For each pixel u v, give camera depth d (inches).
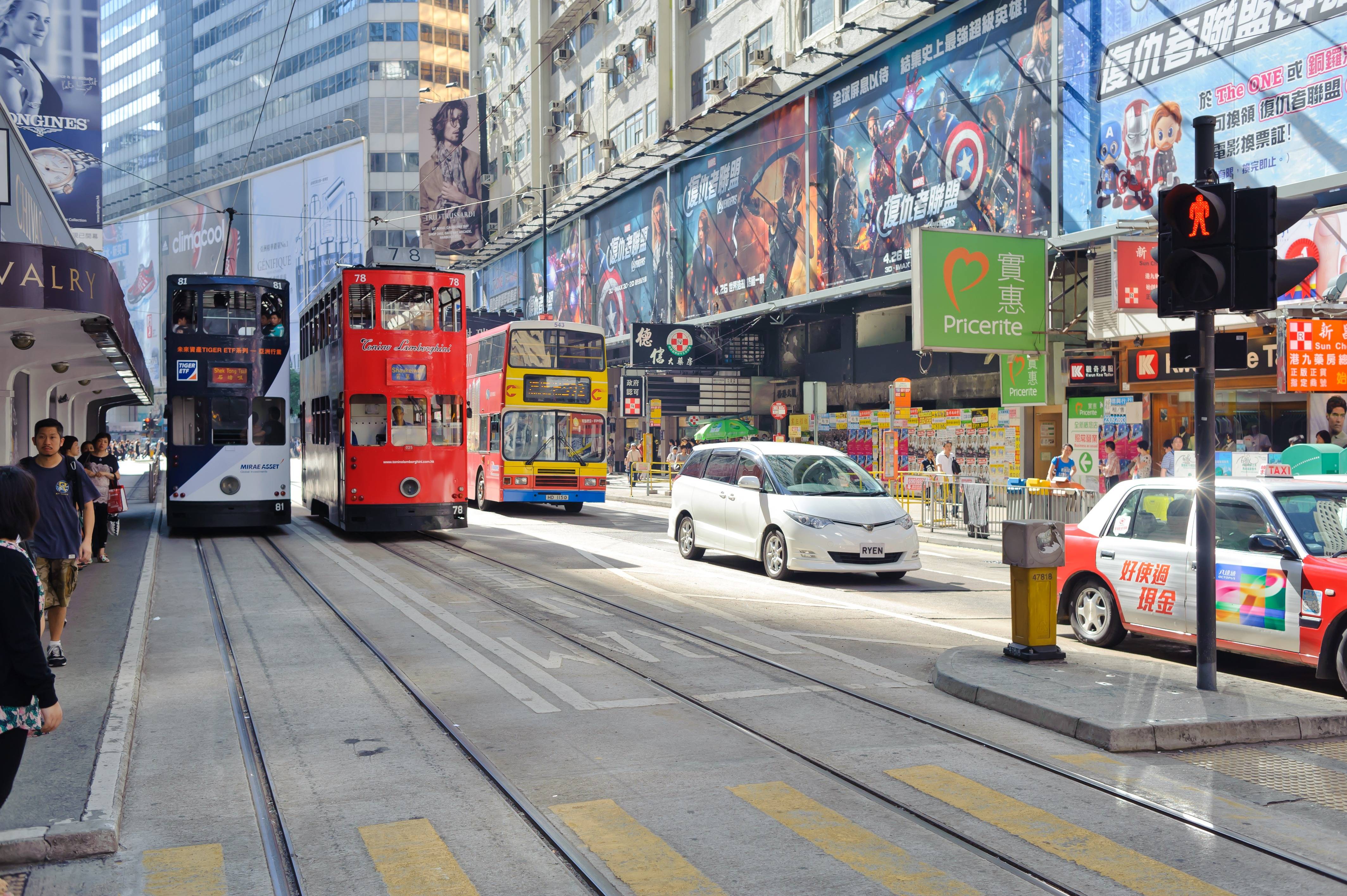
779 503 541.6
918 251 872.3
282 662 343.0
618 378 1856.5
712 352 1514.5
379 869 176.4
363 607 452.4
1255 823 195.2
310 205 2471.7
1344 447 583.5
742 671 327.6
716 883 169.9
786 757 237.9
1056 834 190.4
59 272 454.3
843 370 1398.9
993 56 987.9
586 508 1173.7
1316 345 598.2
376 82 3260.3
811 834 190.9
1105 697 273.0
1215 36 765.3
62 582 313.9
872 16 1111.6
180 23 4055.1
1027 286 908.0
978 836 189.3
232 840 190.5
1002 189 978.7
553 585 519.8
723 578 548.4
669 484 1545.3
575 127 1999.3
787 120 1332.4
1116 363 902.4
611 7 1883.6
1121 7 847.1
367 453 757.9
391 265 794.8
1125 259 776.3
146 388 1085.1
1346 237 660.1
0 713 153.3
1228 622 312.8
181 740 253.4
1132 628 348.5
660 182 1679.4
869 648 362.9
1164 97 806.5
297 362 3127.5
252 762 237.0
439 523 773.3
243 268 2682.1
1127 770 227.0
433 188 2519.7
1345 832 191.2
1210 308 269.4
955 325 884.0
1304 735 252.8
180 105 4069.9
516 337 1011.9
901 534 526.9
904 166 1115.9
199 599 478.3
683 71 1642.5
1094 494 679.7
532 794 213.3
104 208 4350.4
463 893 167.2
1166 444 860.6
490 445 1059.3
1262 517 311.1
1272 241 262.8
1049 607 322.7
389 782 222.2
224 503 781.3
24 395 872.9
